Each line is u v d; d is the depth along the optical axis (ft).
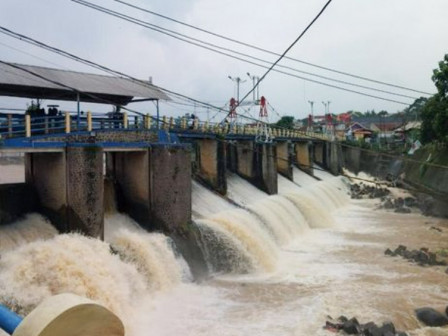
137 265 82.43
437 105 205.05
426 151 249.96
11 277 64.34
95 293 67.82
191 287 89.45
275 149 168.86
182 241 98.12
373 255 116.57
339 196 217.97
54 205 83.41
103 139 91.09
